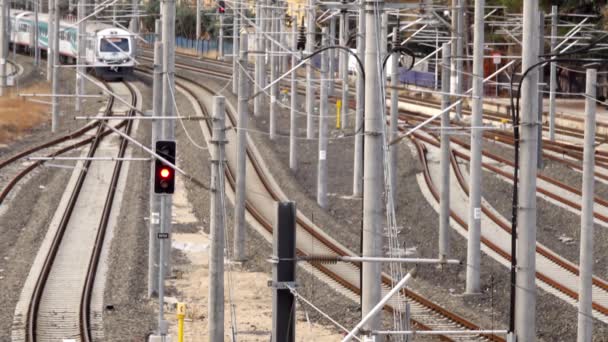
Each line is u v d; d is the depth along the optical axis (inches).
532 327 2278.5
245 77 4249.5
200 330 3211.1
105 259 4124.0
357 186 5541.3
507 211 5014.8
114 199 5241.1
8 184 5447.8
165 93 3602.4
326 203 5334.6
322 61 5315.0
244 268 4111.7
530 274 2272.4
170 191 2837.1
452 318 3353.8
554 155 5999.0
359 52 5049.2
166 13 3585.1
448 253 4153.5
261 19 6619.1
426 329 3213.6
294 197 5378.9
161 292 2974.9
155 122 3688.5
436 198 5241.1
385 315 3351.4
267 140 6993.1
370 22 2113.7
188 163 6176.2
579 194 5187.0
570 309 3481.8
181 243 4461.1
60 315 3358.8
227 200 5334.6
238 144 4237.2
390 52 2935.5
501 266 4072.3
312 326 3267.7
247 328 3218.5
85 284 3725.4
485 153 6087.6
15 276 3831.2
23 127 7313.0
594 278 3831.2
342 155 6535.4
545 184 5369.1
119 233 4515.3
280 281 2055.9
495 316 3489.2
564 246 4448.8
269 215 5064.0
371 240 2139.5
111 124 7406.5
